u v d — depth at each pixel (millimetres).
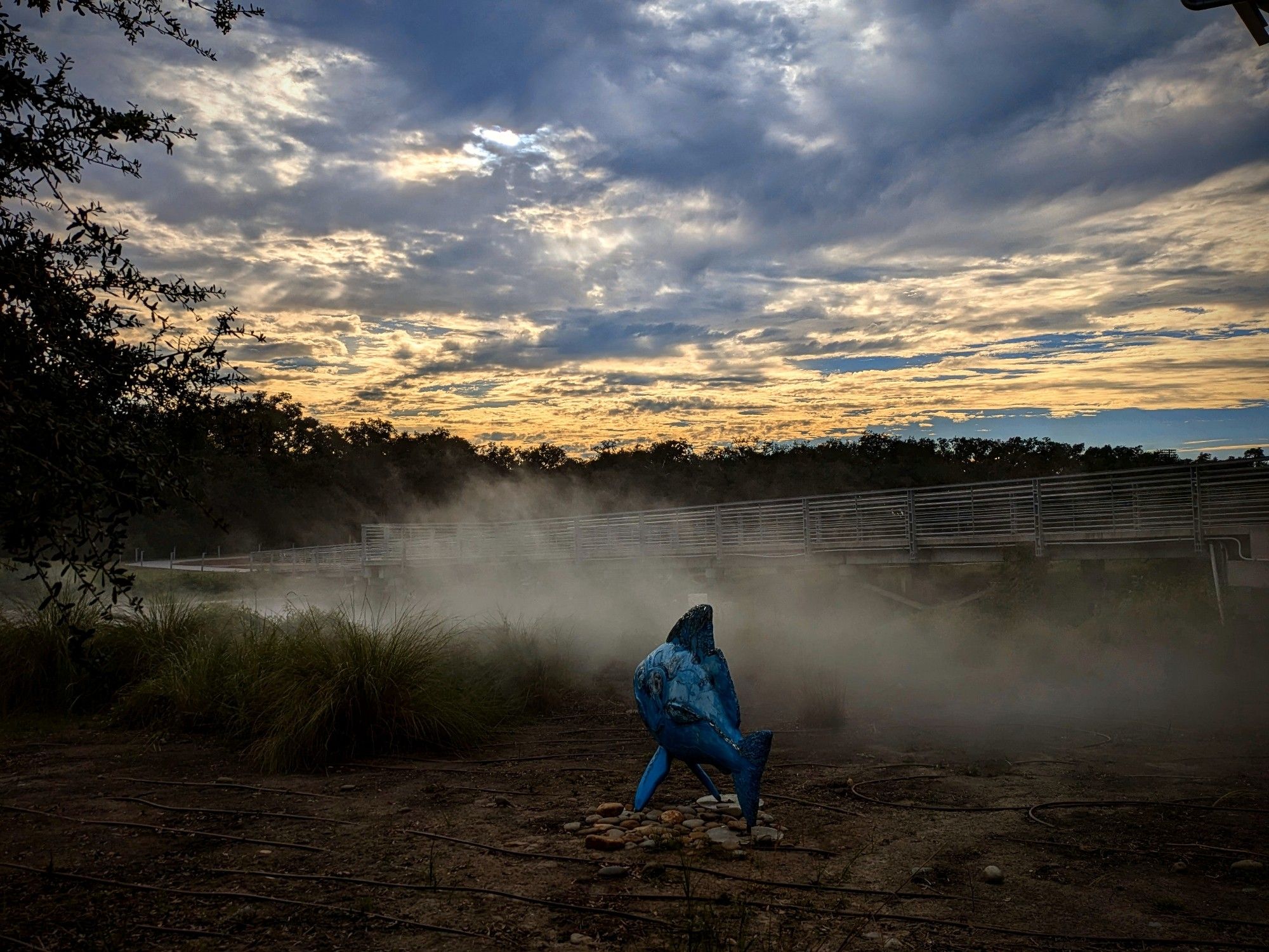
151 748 8344
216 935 4074
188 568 50500
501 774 7203
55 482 3633
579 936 3977
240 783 7012
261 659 9188
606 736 8727
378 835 5570
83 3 4457
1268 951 3674
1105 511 17453
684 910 4242
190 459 4570
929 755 7457
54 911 4391
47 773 7406
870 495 22094
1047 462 62250
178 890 4656
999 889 4441
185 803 6430
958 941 3846
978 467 67125
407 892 4586
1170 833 5219
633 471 87188
